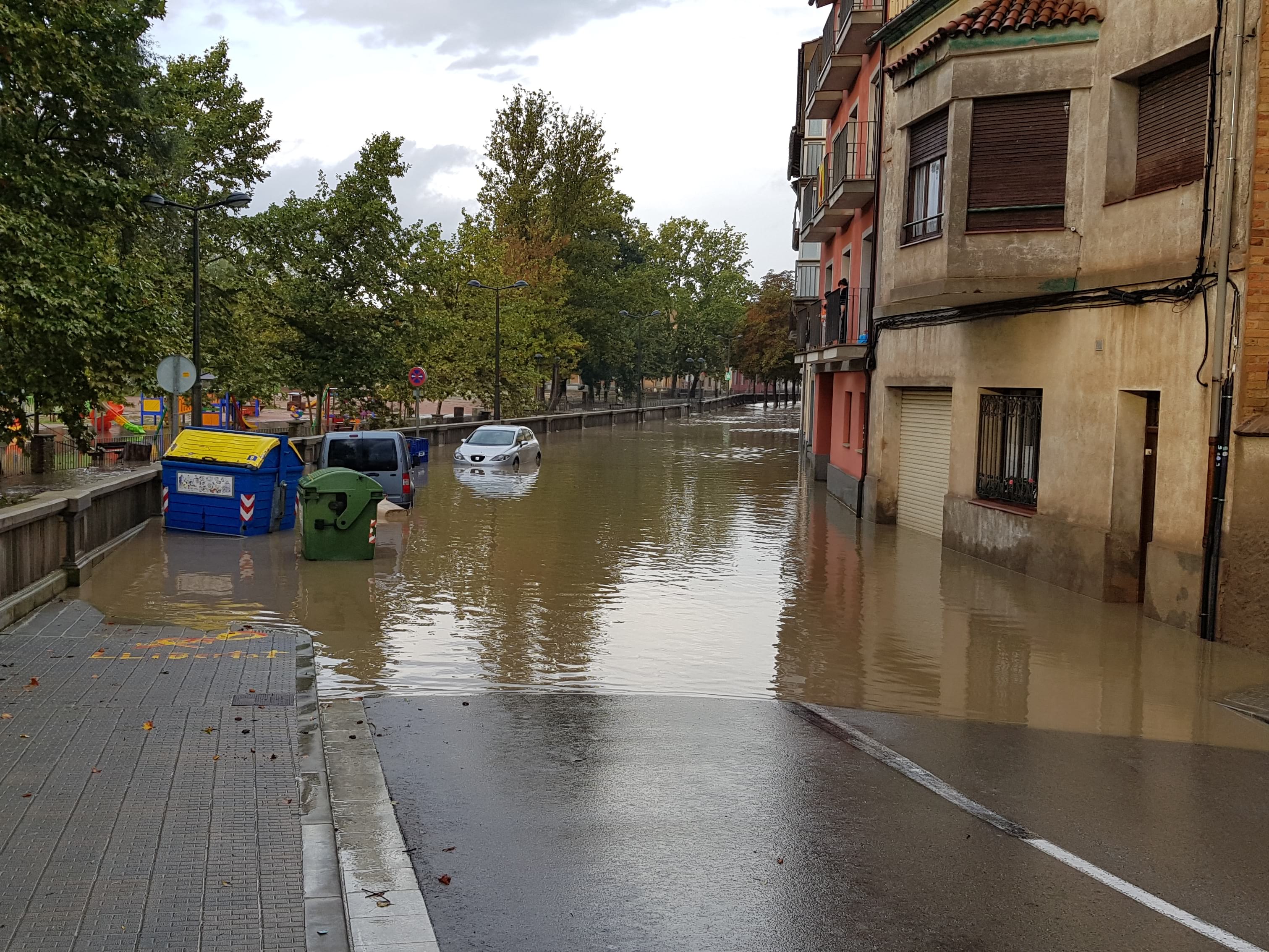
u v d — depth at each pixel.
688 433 54.22
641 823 5.76
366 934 4.48
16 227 14.70
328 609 11.54
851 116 23.66
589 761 6.77
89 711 7.05
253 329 32.78
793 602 12.42
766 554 15.97
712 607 12.09
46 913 4.31
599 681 8.88
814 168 31.44
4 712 6.97
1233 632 10.40
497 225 59.06
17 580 10.39
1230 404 10.29
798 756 7.01
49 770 5.92
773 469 32.53
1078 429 12.95
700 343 85.56
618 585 13.30
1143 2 11.77
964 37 13.51
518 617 11.30
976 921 4.73
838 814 5.97
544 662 9.50
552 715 7.81
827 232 27.09
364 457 20.23
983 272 13.44
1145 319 11.62
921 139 15.22
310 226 34.38
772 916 4.73
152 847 4.96
